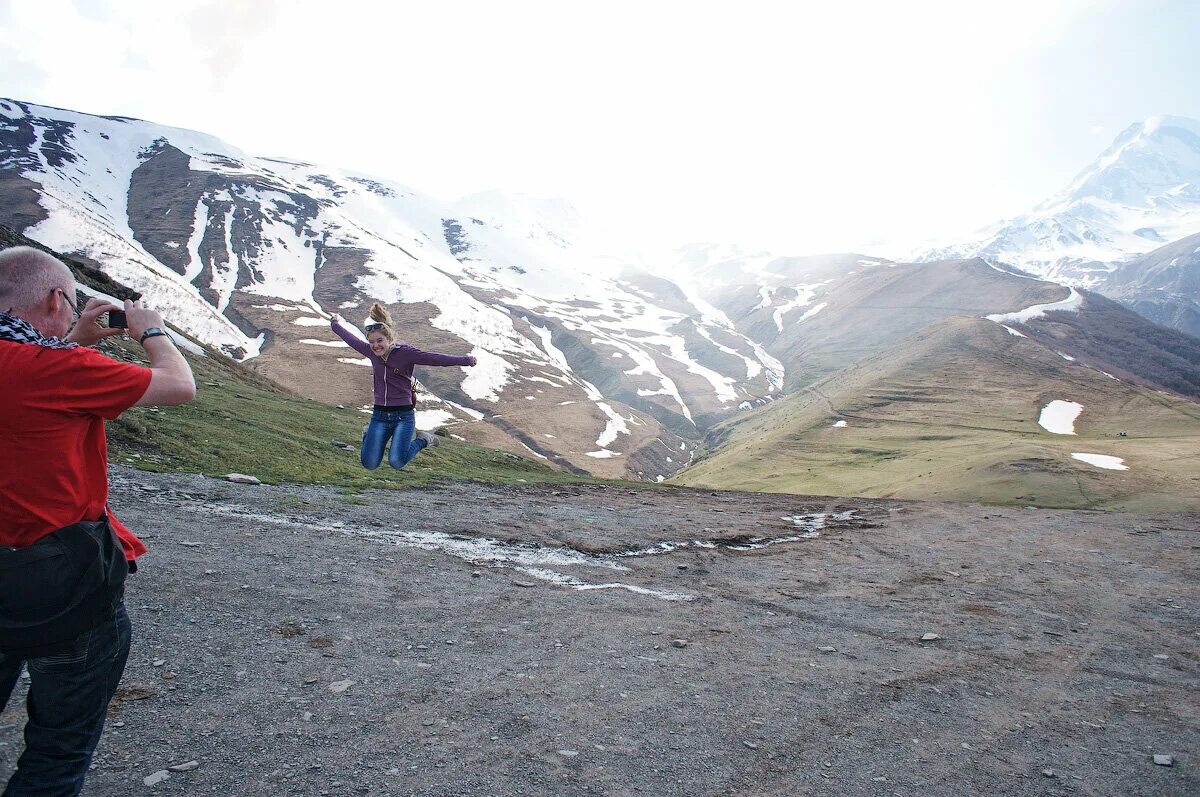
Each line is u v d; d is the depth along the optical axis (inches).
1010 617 462.0
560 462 5570.9
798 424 5802.2
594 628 359.3
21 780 117.6
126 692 224.1
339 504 688.4
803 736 246.2
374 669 268.2
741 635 373.7
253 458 852.6
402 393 299.3
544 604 399.5
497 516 753.6
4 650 113.7
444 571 456.4
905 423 5408.5
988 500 2677.2
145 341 130.6
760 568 606.5
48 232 6742.1
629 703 260.8
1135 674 351.3
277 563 412.2
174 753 192.1
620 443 6540.4
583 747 221.1
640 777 206.4
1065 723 279.4
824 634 392.5
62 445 114.0
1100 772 235.8
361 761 198.8
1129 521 1037.8
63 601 114.9
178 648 264.5
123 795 168.9
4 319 113.7
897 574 614.5
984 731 265.3
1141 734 271.6
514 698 254.4
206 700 226.2
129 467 658.8
